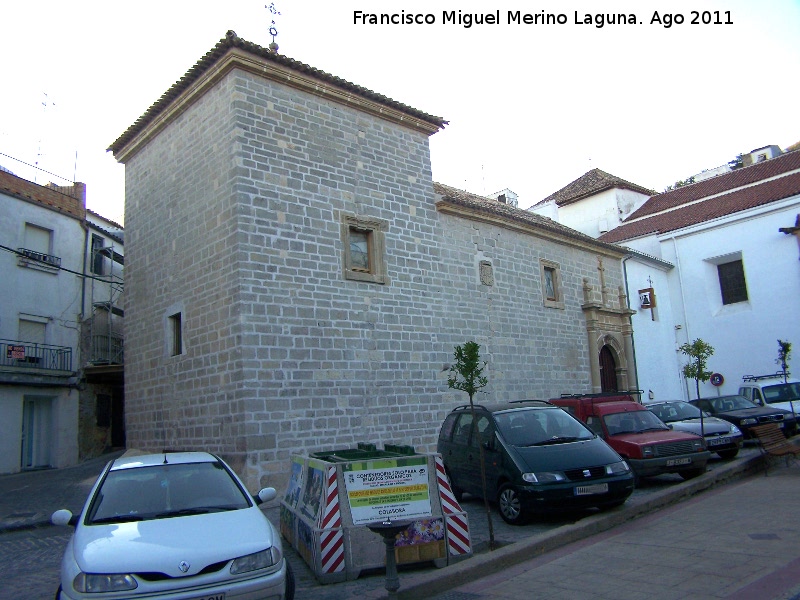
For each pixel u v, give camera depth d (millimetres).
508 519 9438
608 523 8906
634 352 23625
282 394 12367
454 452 11172
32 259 19328
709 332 27094
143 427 15016
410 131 16453
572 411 13000
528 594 6270
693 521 8688
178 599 4852
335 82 14461
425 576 6824
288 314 12812
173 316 14422
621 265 24703
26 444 19266
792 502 9211
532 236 20219
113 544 5223
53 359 20047
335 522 7086
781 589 5648
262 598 5113
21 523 10930
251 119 13125
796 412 18297
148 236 15625
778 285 25344
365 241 14992
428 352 15555
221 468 6809
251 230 12609
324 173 14141
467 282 17297
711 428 13938
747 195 27953
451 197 16875
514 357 18297
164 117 15070
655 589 6012
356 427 13461
